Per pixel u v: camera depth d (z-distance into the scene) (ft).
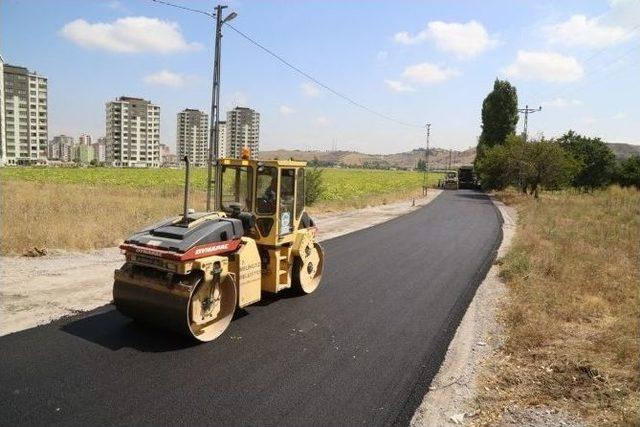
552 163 126.31
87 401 17.12
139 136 460.55
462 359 22.50
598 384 19.57
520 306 29.63
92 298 28.43
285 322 26.61
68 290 29.68
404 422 16.90
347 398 18.43
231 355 21.80
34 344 21.62
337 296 32.22
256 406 17.46
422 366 21.63
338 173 331.36
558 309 29.14
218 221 24.91
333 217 79.46
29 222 46.98
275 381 19.49
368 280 36.88
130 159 458.09
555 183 131.44
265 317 27.30
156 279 22.80
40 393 17.48
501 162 146.61
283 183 29.32
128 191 103.91
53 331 23.26
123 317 25.72
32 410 16.35
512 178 141.59
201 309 23.29
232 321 26.43
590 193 146.41
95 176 183.01
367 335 25.25
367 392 18.98
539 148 127.44
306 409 17.46
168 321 22.47
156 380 19.01
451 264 43.98
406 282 36.70
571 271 38.81
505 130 211.00
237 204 28.76
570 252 47.01
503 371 21.15
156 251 22.39
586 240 55.26
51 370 19.29
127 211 60.80
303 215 32.86
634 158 166.40
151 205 69.46
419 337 25.25
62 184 124.57
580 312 28.99
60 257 38.14
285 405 17.66
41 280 31.50
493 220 82.74
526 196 134.31
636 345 22.95
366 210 95.25
